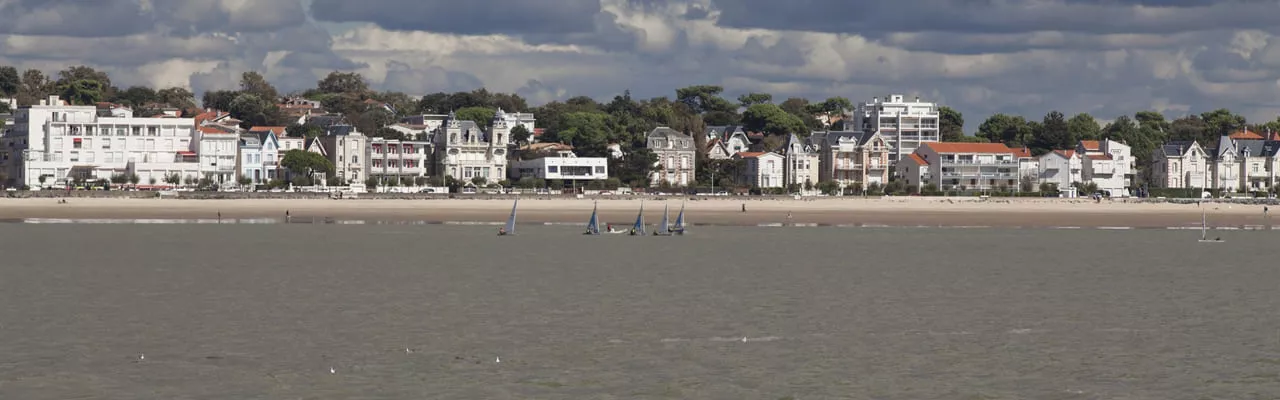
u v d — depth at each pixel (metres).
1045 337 197.25
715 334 198.62
